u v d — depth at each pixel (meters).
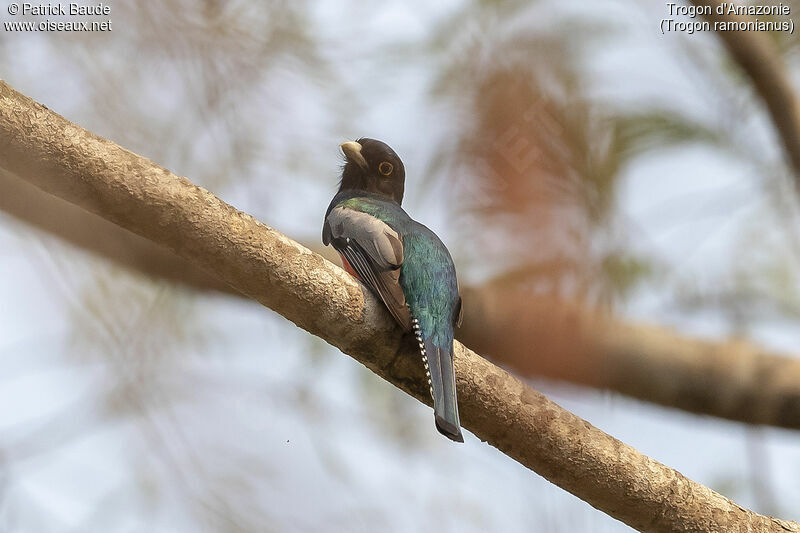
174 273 11.81
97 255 11.56
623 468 9.14
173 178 8.79
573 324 11.09
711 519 9.25
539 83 9.45
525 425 9.18
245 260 8.93
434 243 10.50
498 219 9.39
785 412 12.28
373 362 9.59
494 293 10.87
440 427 8.88
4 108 8.44
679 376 12.14
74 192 8.71
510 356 11.16
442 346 9.44
